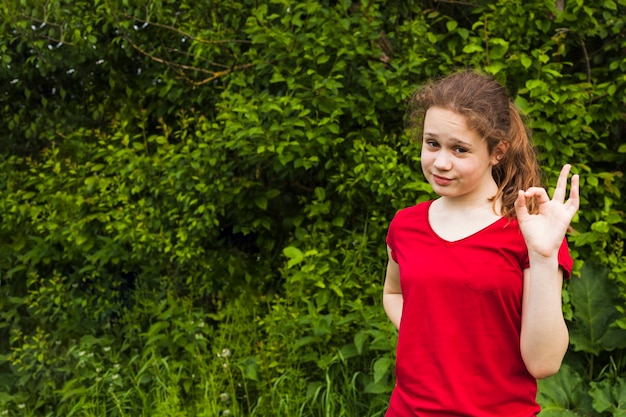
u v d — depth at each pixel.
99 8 4.54
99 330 4.87
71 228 4.66
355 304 3.94
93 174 5.01
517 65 4.01
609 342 3.90
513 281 1.88
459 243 1.94
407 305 2.02
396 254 2.14
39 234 5.12
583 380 3.90
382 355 3.92
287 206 4.71
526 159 2.06
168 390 3.89
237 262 4.69
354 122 4.34
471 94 1.90
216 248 4.85
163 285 4.72
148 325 4.77
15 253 5.04
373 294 4.10
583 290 3.99
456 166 1.89
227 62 4.71
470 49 3.88
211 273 4.67
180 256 4.44
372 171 3.99
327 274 4.17
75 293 4.93
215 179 4.36
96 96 5.35
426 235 2.03
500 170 2.08
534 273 1.80
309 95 4.11
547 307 1.78
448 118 1.87
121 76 5.20
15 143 5.39
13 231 5.09
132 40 4.70
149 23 4.59
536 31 4.13
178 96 4.82
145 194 4.82
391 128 4.46
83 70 5.20
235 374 4.22
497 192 2.01
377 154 3.97
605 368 3.96
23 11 4.61
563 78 4.54
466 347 1.91
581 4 3.92
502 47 3.97
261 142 4.00
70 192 4.94
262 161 4.28
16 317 4.79
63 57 4.86
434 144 1.93
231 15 4.62
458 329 1.91
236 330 4.34
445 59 4.24
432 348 1.94
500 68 3.93
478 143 1.89
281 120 4.08
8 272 4.89
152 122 5.29
